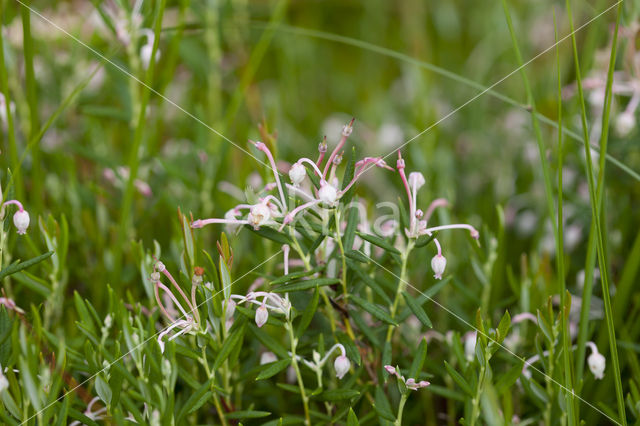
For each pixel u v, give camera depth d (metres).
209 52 1.02
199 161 0.92
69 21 1.10
